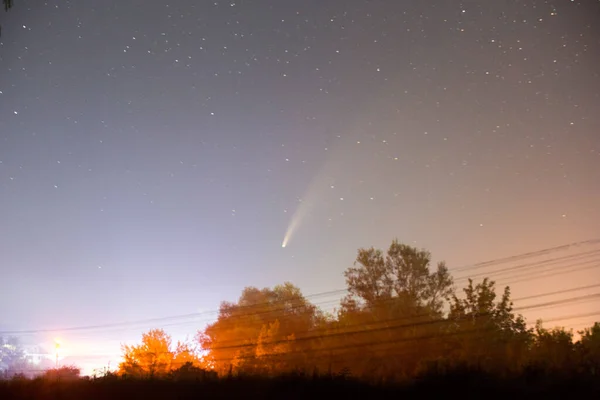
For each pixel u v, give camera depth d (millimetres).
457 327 44062
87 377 41750
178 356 54344
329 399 30297
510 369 30828
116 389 37000
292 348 52156
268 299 65562
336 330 49875
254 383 34312
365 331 48688
